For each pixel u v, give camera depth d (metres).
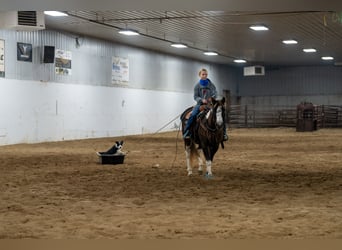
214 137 11.95
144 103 35.28
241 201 9.60
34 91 25.00
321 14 23.36
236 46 35.19
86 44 29.14
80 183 11.90
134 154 19.16
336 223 7.66
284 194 10.38
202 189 11.00
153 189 11.02
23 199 9.90
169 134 34.88
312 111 38.19
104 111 30.70
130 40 31.56
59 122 26.77
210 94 12.41
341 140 27.23
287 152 19.97
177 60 40.19
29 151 20.41
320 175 13.19
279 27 27.02
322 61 45.97
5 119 23.27
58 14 22.39
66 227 7.50
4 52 23.16
